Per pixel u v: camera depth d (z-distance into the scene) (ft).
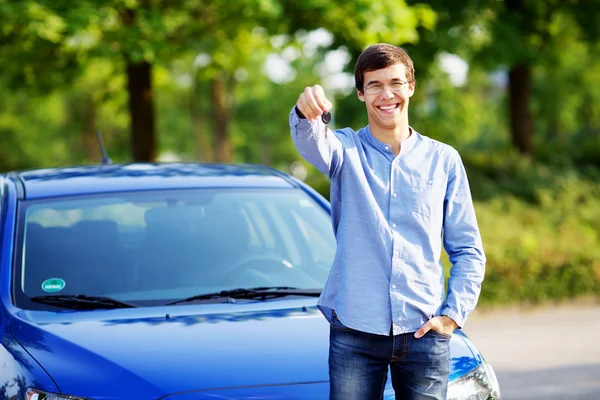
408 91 11.67
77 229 16.80
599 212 48.55
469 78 112.57
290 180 19.07
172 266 16.20
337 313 11.63
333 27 52.65
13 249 16.28
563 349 30.48
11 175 19.67
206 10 55.36
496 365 28.73
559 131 158.10
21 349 13.87
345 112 92.12
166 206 17.47
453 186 11.96
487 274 38.40
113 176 18.72
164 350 13.52
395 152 11.84
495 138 181.47
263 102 181.37
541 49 76.89
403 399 12.01
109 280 15.83
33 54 54.75
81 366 13.23
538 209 50.85
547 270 38.73
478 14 69.26
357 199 11.59
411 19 53.06
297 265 16.72
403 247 11.53
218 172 19.20
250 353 13.47
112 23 50.83
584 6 77.56
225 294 15.74
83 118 153.58
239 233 17.08
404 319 11.47
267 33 54.13
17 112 144.46
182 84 131.34
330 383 11.88
